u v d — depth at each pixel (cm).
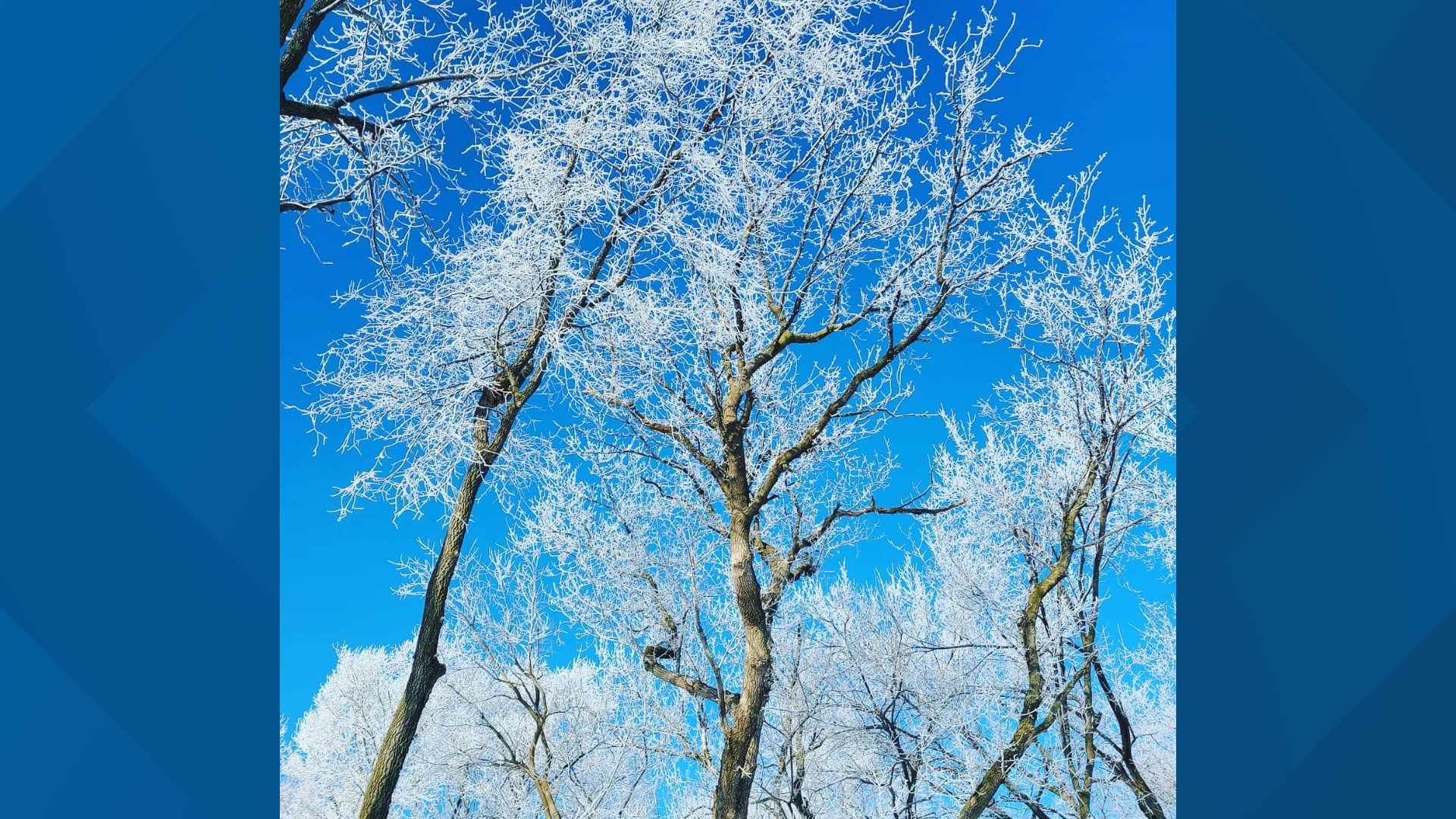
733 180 502
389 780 433
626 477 701
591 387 520
